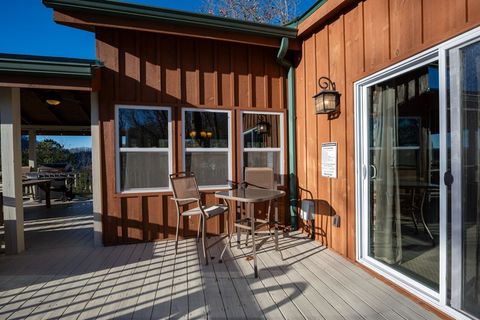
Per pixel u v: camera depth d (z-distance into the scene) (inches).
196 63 152.4
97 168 140.3
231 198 109.0
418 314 79.2
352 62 115.7
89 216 218.7
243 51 160.2
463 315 73.0
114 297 90.4
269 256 123.9
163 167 149.3
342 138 122.6
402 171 107.7
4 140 130.6
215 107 155.1
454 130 74.5
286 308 82.8
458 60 73.6
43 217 215.3
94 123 139.6
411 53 86.7
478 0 68.4
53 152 518.6
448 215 76.7
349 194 118.5
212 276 104.7
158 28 134.6
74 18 124.8
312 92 146.6
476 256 71.7
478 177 70.5
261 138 163.6
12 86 116.7
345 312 80.6
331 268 110.6
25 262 120.4
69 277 105.3
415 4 86.4
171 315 80.0
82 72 119.6
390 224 107.2
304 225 157.6
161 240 148.5
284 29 147.9
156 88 146.6
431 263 103.0
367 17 107.0
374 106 110.9
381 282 98.6
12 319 78.7
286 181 166.6
